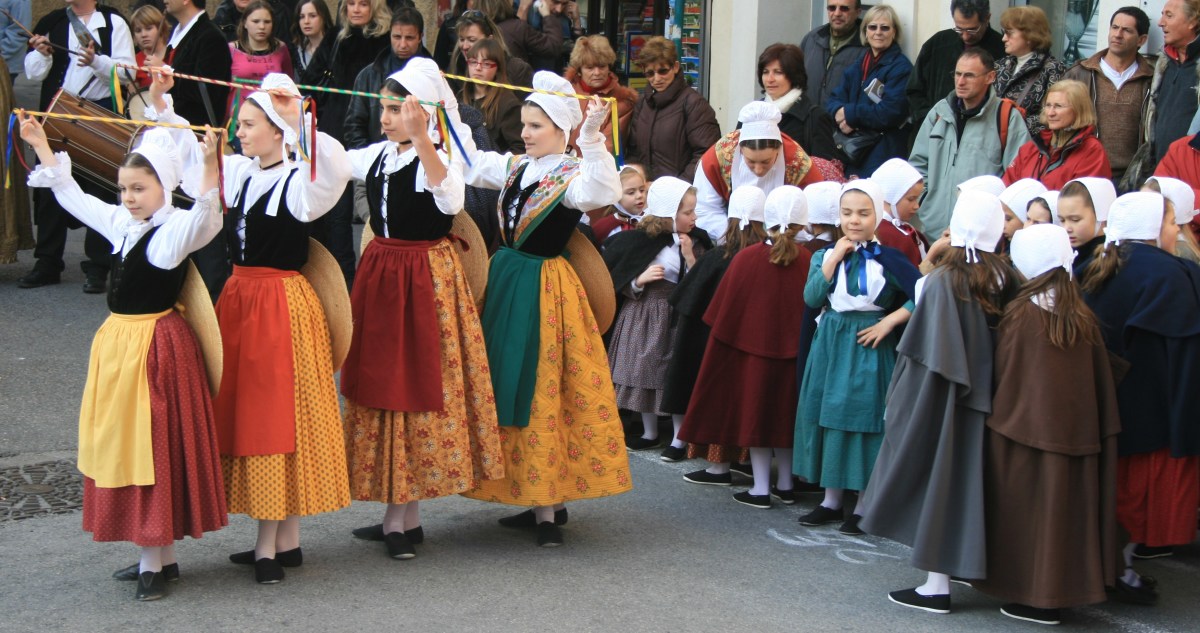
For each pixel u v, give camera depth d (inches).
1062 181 251.0
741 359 223.0
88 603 171.2
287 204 174.9
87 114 290.0
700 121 311.6
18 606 169.3
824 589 185.2
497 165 202.1
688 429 225.8
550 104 195.8
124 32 339.9
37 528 198.1
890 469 179.0
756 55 379.6
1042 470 171.5
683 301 237.5
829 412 207.6
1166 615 180.7
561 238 196.7
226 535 199.8
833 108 320.2
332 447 180.5
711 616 172.9
